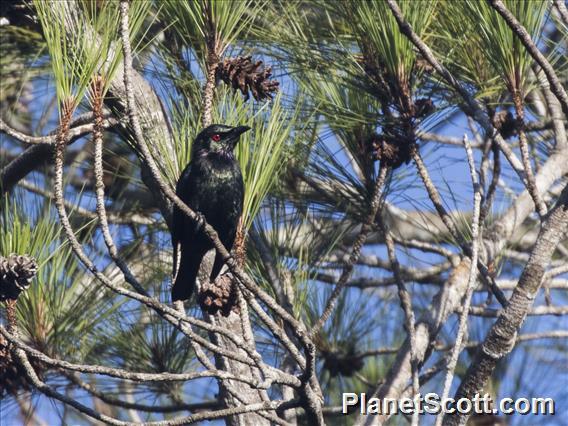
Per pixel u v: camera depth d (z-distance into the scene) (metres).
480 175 10.00
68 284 9.52
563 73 9.88
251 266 9.32
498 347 8.28
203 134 8.44
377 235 12.91
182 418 7.20
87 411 7.22
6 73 11.80
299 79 9.60
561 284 10.98
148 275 10.55
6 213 8.48
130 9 7.61
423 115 9.09
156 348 10.40
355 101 9.38
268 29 9.91
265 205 9.90
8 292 7.33
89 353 10.16
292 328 7.03
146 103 8.71
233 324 8.62
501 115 9.28
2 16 11.09
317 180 10.08
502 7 8.16
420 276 12.51
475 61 9.47
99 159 7.18
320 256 10.02
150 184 9.09
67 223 7.05
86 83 7.09
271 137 8.07
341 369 11.17
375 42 8.91
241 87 8.13
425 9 9.01
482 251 9.97
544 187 10.20
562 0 8.96
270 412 8.53
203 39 8.45
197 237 8.79
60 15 7.46
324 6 9.73
